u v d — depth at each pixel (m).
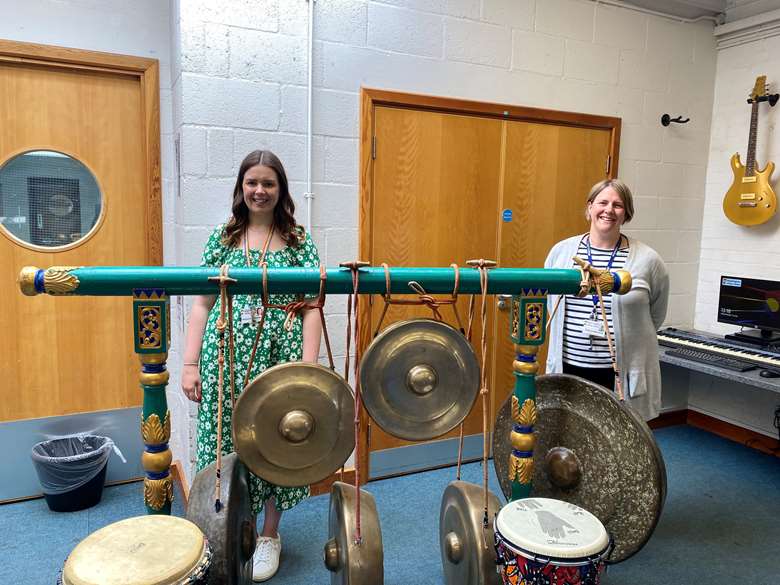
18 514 2.50
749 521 2.59
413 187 2.79
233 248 1.87
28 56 2.42
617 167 3.29
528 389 1.53
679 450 3.39
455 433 3.08
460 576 1.58
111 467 2.79
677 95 3.43
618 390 1.60
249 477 1.86
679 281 3.66
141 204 2.73
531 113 2.99
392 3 2.63
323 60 2.53
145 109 2.64
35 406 2.64
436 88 2.77
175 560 1.08
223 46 2.33
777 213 3.26
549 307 2.33
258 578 2.07
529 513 1.36
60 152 2.56
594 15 3.10
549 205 3.13
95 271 1.25
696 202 3.63
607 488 1.62
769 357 2.85
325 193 2.62
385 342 1.39
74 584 1.01
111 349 2.75
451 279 1.42
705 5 3.29
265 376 1.31
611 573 2.18
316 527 2.46
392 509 2.62
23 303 2.58
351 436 1.40
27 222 2.55
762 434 3.42
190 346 1.86
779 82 3.23
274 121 2.46
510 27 2.89
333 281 1.35
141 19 2.59
